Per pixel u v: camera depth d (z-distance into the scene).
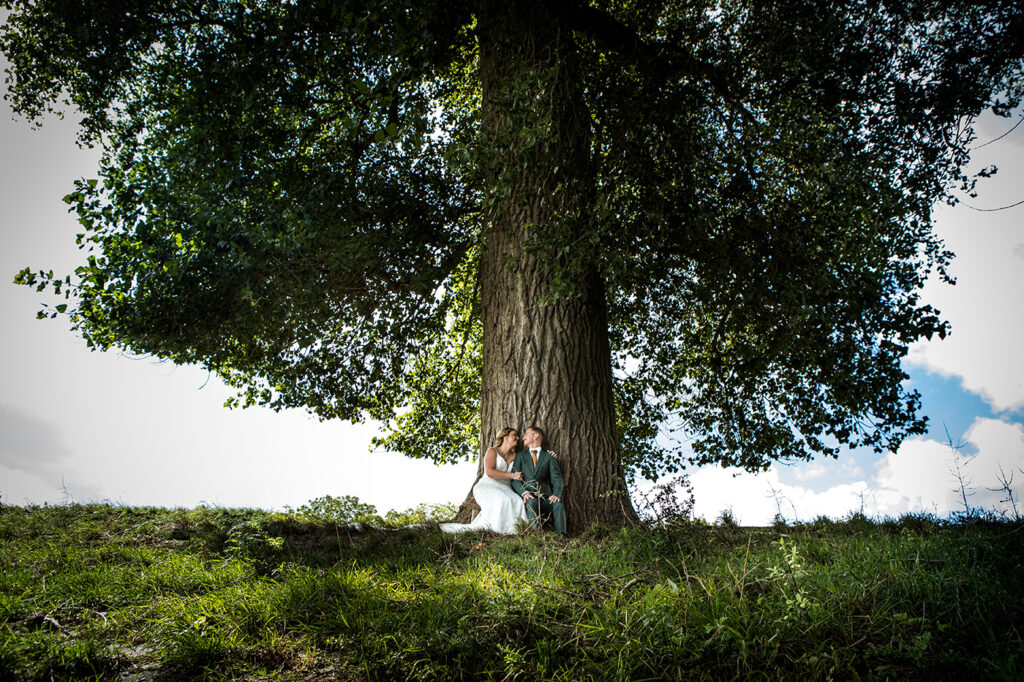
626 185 9.03
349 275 11.28
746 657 3.50
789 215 9.98
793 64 9.34
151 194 9.91
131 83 11.40
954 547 5.02
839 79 9.67
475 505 9.30
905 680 3.28
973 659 3.34
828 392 12.81
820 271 9.70
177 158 10.09
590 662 3.55
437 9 8.46
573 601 4.38
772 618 3.82
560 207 9.30
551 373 9.30
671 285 12.38
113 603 4.67
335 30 9.36
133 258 9.49
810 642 3.64
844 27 9.37
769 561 5.23
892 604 4.02
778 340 11.66
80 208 9.46
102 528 7.75
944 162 9.80
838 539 6.09
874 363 11.98
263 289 10.13
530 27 9.41
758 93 10.33
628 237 8.54
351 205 10.65
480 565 5.82
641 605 4.16
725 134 10.66
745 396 13.93
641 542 6.38
